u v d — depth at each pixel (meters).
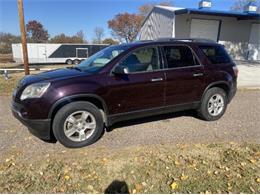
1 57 42.25
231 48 18.83
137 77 4.29
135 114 4.45
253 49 19.48
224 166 3.37
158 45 4.60
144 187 2.93
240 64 16.27
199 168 3.31
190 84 4.85
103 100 4.06
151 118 5.40
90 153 3.77
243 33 18.84
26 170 3.27
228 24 18.25
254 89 9.11
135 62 4.34
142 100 4.41
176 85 4.68
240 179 3.07
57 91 3.74
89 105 4.02
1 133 4.54
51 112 3.76
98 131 4.16
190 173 3.20
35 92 3.74
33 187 2.91
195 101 5.03
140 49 4.41
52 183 2.99
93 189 2.90
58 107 3.87
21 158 3.60
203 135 4.49
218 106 5.36
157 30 20.08
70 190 2.87
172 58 4.70
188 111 5.92
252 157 3.62
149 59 4.47
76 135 4.03
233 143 4.11
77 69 4.55
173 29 16.77
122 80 4.18
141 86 4.33
